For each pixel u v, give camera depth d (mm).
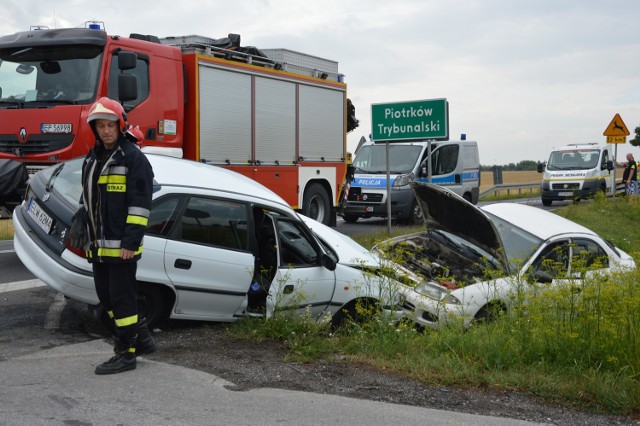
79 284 6289
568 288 6605
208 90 12352
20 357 5715
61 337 6578
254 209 7523
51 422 4262
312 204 15648
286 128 14438
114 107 5117
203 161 12273
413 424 4547
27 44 10914
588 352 5766
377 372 5695
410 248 9539
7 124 10867
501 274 7918
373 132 13414
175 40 12867
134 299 5340
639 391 5113
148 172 5215
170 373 5363
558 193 29375
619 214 20812
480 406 5004
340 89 16156
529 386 5375
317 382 5371
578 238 9203
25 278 9438
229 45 13508
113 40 10891
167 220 6664
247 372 5535
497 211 10000
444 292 8125
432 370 5707
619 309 6086
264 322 6953
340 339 6711
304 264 7430
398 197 19250
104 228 5184
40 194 6965
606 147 30562
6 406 4500
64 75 10797
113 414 4445
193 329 7016
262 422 4449
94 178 5199
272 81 13984
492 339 6246
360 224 20484
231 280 6969
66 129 10508
